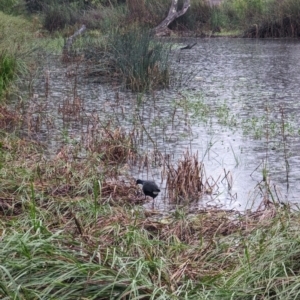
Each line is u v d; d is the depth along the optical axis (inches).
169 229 232.2
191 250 207.9
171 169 294.5
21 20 773.9
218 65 686.5
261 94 520.7
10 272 166.7
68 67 623.5
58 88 544.4
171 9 979.9
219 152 349.7
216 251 205.3
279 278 171.6
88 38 765.9
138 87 540.7
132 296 162.7
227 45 880.9
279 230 206.8
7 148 332.5
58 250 178.5
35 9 1055.6
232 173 312.0
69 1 1072.2
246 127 405.1
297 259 182.1
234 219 241.4
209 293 168.6
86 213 243.1
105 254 186.4
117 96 494.0
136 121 422.3
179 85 565.9
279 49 827.4
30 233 201.9
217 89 546.0
